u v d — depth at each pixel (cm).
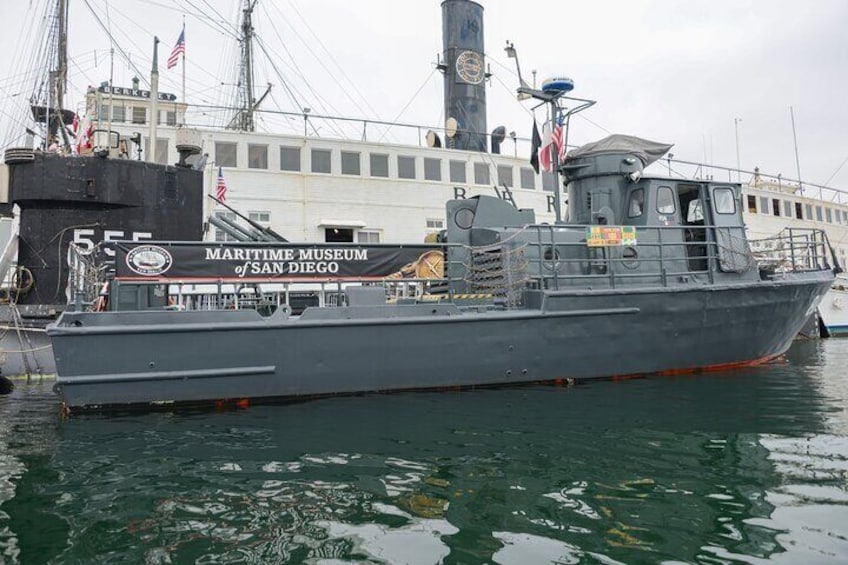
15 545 384
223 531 405
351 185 1872
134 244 793
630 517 422
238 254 827
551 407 769
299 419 713
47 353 1044
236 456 576
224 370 771
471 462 552
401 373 843
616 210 1079
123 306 826
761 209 2698
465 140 2184
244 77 2823
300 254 851
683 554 364
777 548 370
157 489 488
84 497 470
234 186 1747
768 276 1108
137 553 372
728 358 1041
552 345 907
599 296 928
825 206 2936
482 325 871
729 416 720
